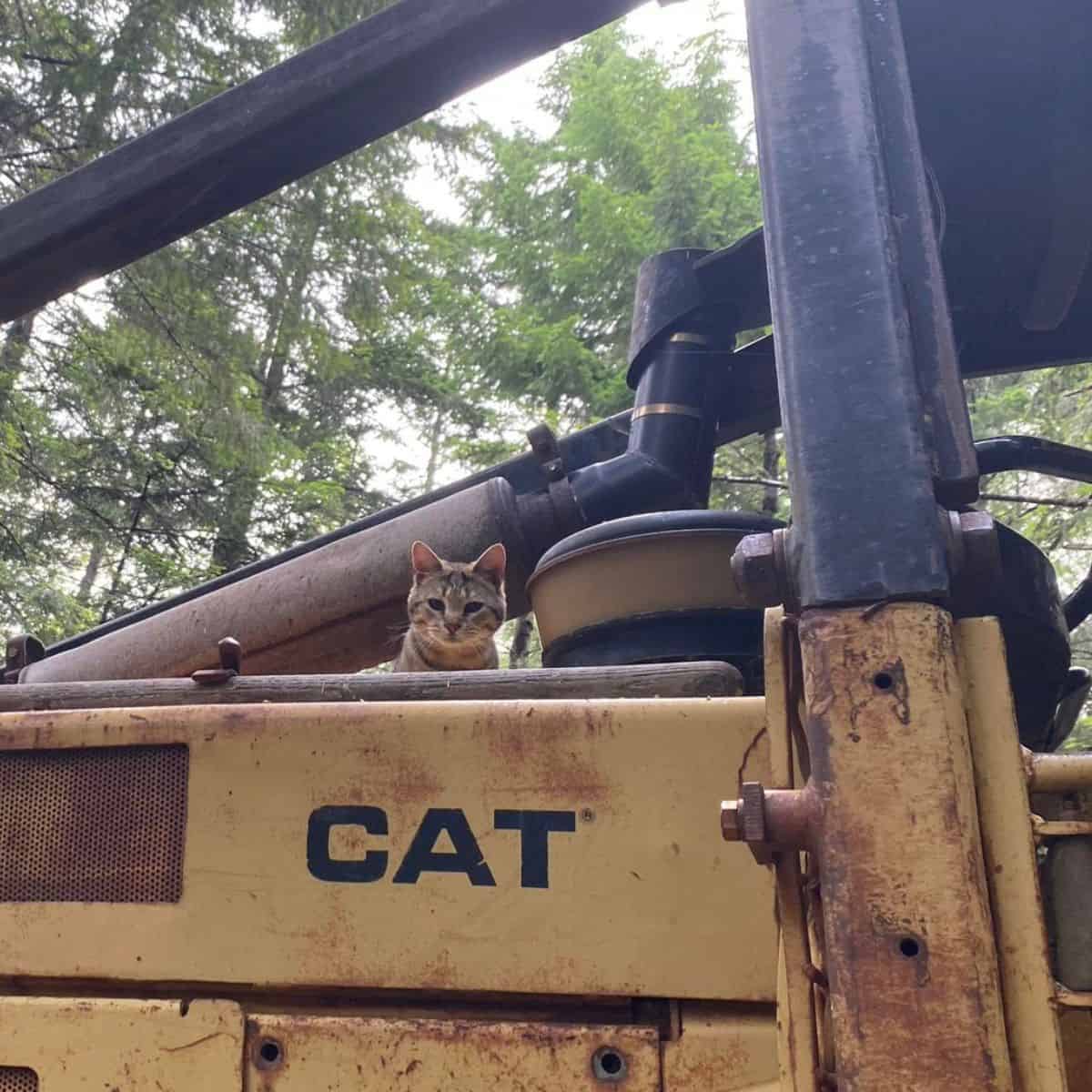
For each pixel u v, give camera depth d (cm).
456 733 198
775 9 175
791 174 166
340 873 197
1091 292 382
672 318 386
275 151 238
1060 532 983
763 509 1056
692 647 273
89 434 1459
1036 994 136
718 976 182
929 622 144
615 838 190
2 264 243
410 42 224
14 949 205
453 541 384
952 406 157
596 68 1739
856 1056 133
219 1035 193
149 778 209
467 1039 186
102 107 1270
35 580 1274
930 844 137
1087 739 1011
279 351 1844
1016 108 315
